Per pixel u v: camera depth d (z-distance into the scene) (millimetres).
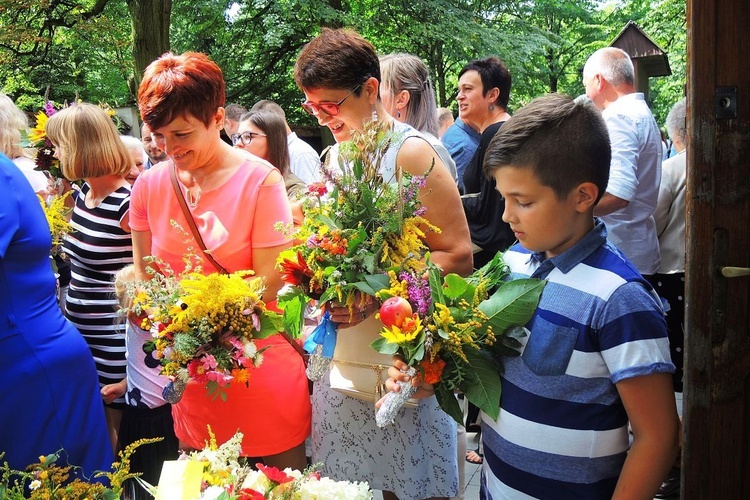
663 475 1402
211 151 2238
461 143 4289
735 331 1729
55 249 3475
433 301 1647
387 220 1844
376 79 2111
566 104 1457
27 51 14031
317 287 1906
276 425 2332
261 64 15820
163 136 2141
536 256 1602
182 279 2049
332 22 13875
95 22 13000
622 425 1480
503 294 1537
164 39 11547
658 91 18688
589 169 1438
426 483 2166
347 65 2037
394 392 1688
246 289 2020
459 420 1663
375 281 1801
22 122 3545
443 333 1557
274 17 13477
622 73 3531
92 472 2305
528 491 1519
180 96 2084
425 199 2059
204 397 2305
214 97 2178
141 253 2494
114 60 14789
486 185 3488
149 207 2365
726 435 1760
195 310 1968
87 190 3047
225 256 2254
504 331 1538
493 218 3529
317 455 2311
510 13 18031
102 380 3070
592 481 1466
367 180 1890
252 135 3602
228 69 15586
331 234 1833
